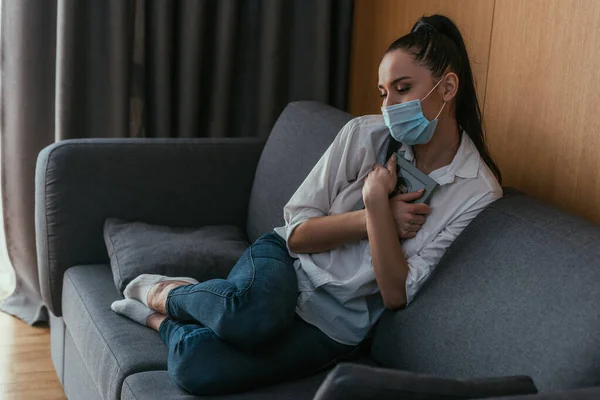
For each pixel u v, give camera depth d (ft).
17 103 9.65
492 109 7.42
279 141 8.39
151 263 7.43
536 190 6.87
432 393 4.07
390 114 5.91
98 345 6.63
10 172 9.86
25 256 10.09
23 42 9.50
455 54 5.99
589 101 6.26
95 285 7.55
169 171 8.48
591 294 4.74
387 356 6.07
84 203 8.14
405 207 5.93
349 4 10.13
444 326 5.53
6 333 9.87
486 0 7.43
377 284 6.20
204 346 5.74
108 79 9.64
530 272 5.17
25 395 8.55
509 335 5.05
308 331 6.18
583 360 4.57
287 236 6.37
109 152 8.27
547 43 6.67
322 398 4.03
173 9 9.85
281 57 10.16
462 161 6.02
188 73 9.90
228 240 8.16
